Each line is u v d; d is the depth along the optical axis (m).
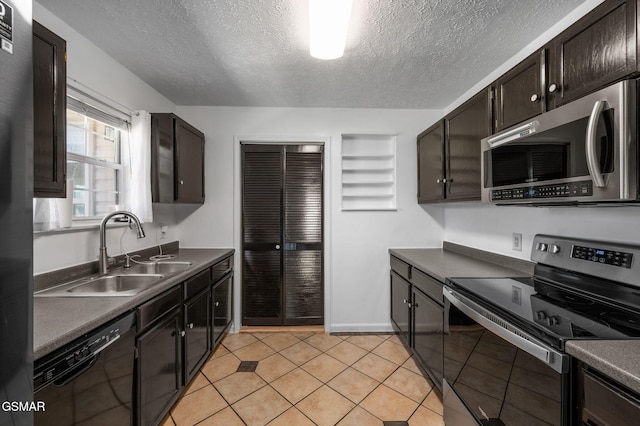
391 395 1.85
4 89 0.52
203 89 2.40
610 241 1.26
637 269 1.10
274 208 2.85
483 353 1.23
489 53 1.84
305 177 2.86
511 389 1.05
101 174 1.92
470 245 2.43
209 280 2.17
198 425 1.59
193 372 1.89
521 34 1.64
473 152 1.80
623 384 0.67
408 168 2.87
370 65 2.00
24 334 0.55
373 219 2.85
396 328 2.66
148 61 1.95
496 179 1.48
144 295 1.33
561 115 1.07
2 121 0.51
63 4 1.41
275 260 2.86
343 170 2.92
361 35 1.64
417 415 1.67
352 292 2.84
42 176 1.07
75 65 1.62
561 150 1.07
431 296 1.85
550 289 1.38
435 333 1.77
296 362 2.25
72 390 0.96
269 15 1.47
